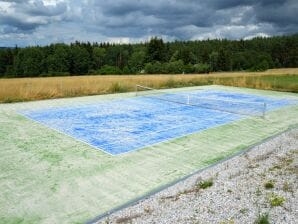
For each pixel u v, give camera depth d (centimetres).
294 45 10088
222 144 1013
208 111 1616
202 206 562
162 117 1434
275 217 521
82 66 8200
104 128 1200
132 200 603
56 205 583
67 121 1310
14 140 1006
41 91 1952
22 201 596
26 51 8369
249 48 11000
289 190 626
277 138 1073
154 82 2700
